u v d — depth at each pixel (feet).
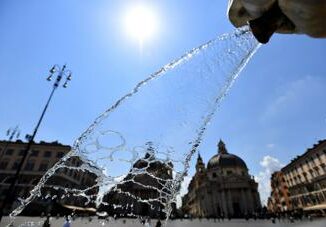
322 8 3.34
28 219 89.86
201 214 268.21
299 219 150.51
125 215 116.88
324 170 144.66
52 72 51.31
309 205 165.58
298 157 176.14
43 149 142.31
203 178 289.53
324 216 146.72
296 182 186.19
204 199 266.57
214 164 292.81
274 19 4.38
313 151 155.12
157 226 41.37
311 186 161.99
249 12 4.55
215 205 252.42
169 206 8.94
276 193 243.40
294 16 3.79
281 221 151.02
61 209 110.11
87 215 128.57
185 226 115.14
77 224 88.74
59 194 106.63
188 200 367.25
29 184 127.65
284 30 4.53
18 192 123.85
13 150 142.41
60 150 142.51
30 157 139.44
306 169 167.84
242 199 247.29
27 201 11.32
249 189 252.01
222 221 179.11
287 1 3.70
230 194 250.98
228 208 244.01
